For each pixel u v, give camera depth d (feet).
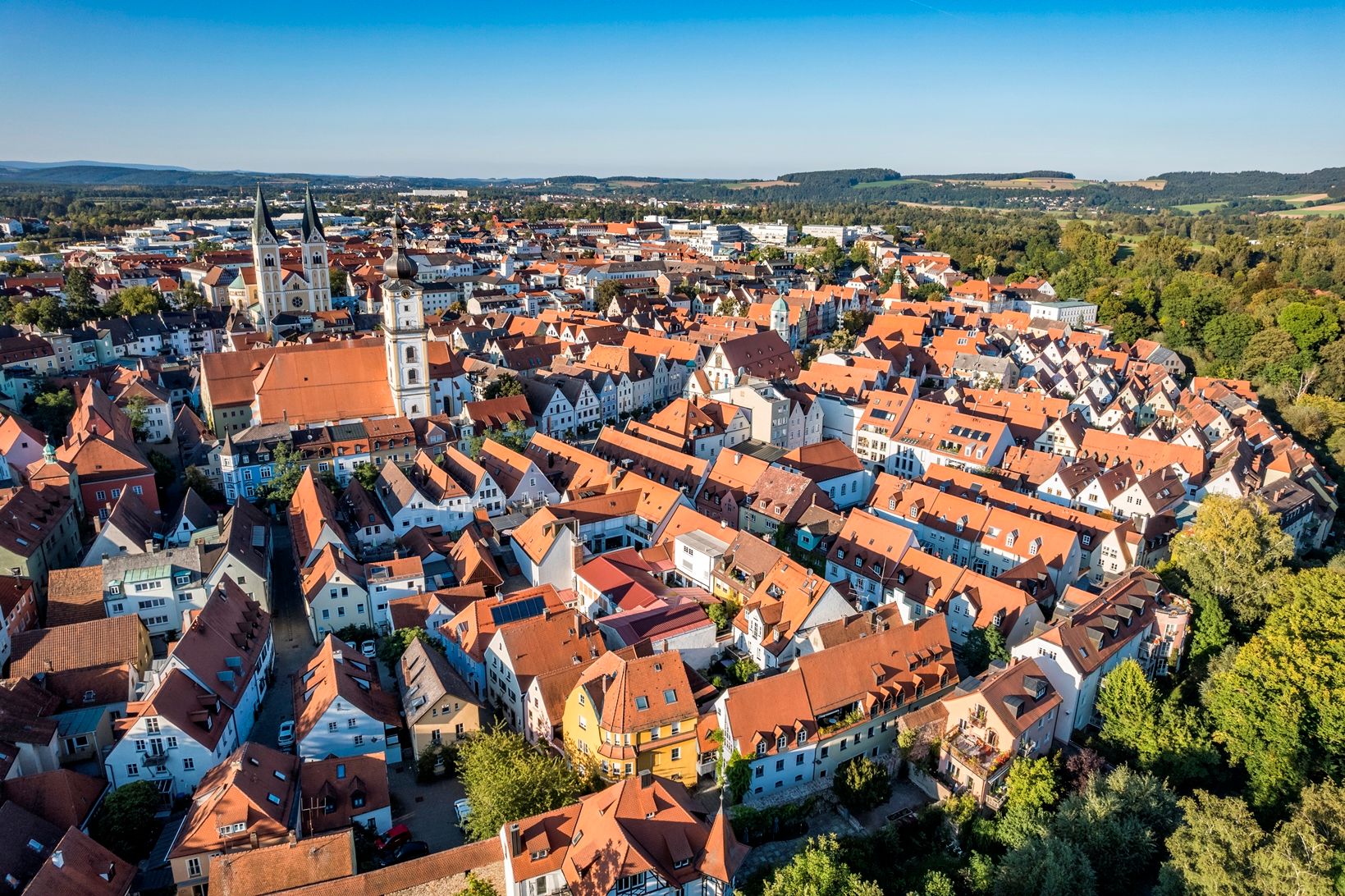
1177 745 277.23
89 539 435.12
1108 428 633.20
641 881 207.62
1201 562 361.30
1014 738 261.85
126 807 241.14
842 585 344.49
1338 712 266.36
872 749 286.46
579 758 271.28
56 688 287.28
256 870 208.03
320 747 276.41
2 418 481.46
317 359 529.86
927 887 212.64
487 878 219.82
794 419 576.61
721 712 265.34
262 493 466.70
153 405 581.94
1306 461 542.57
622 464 483.92
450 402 603.67
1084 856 220.02
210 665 288.92
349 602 357.20
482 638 323.37
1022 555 386.11
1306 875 194.80
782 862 242.99
